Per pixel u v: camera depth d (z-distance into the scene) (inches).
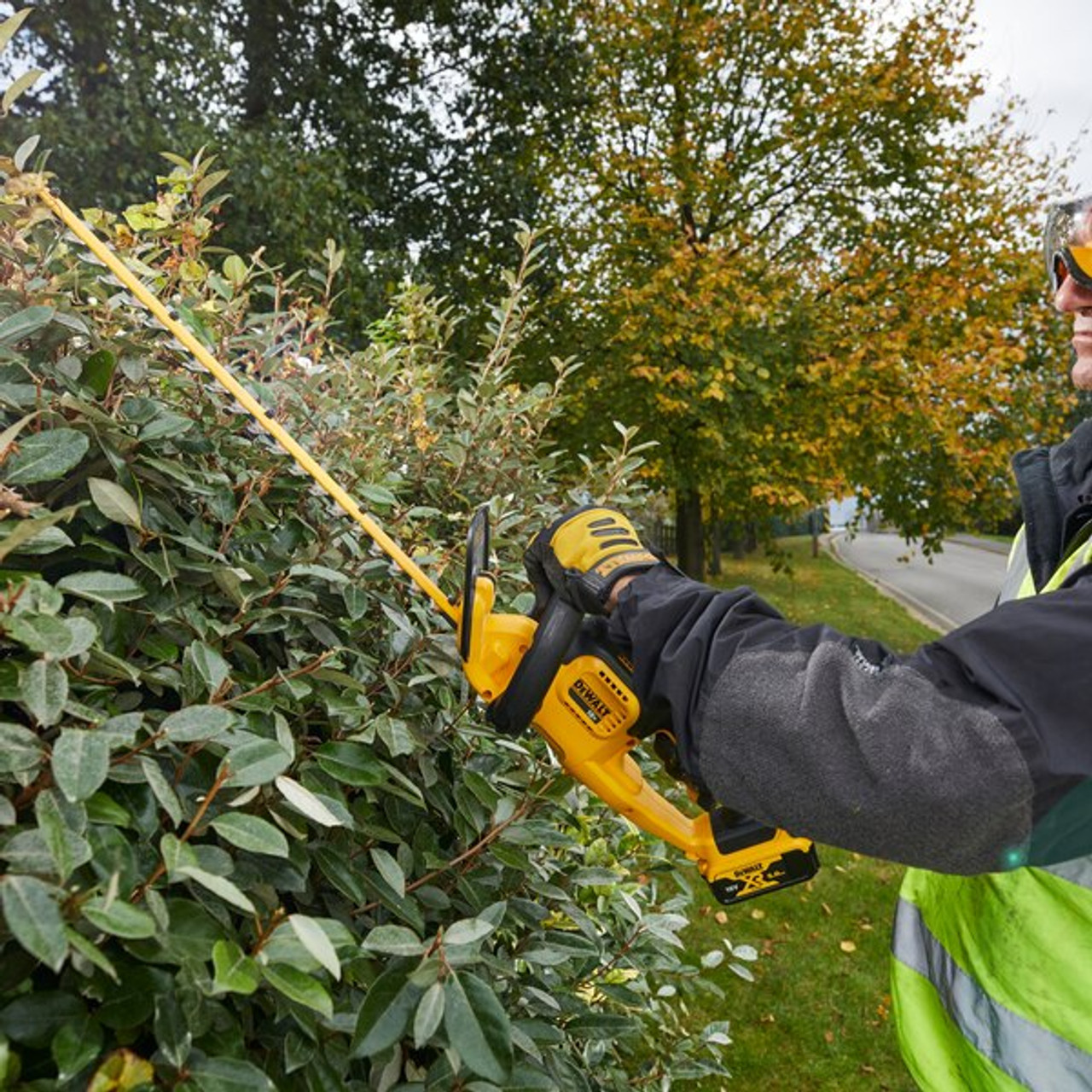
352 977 37.3
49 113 221.5
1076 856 29.3
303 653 45.3
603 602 36.6
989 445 335.9
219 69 262.2
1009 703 27.8
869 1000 130.8
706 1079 111.3
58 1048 26.7
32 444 34.9
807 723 29.1
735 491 353.1
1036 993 36.4
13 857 26.3
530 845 51.9
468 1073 39.8
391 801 46.4
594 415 317.7
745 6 341.4
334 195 277.6
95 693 35.5
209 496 45.2
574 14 352.8
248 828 31.0
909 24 345.1
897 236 355.3
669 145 348.8
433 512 62.1
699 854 42.2
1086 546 37.2
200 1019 29.9
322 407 57.4
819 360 319.9
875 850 28.8
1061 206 42.3
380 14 327.6
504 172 343.0
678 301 296.0
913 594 732.0
